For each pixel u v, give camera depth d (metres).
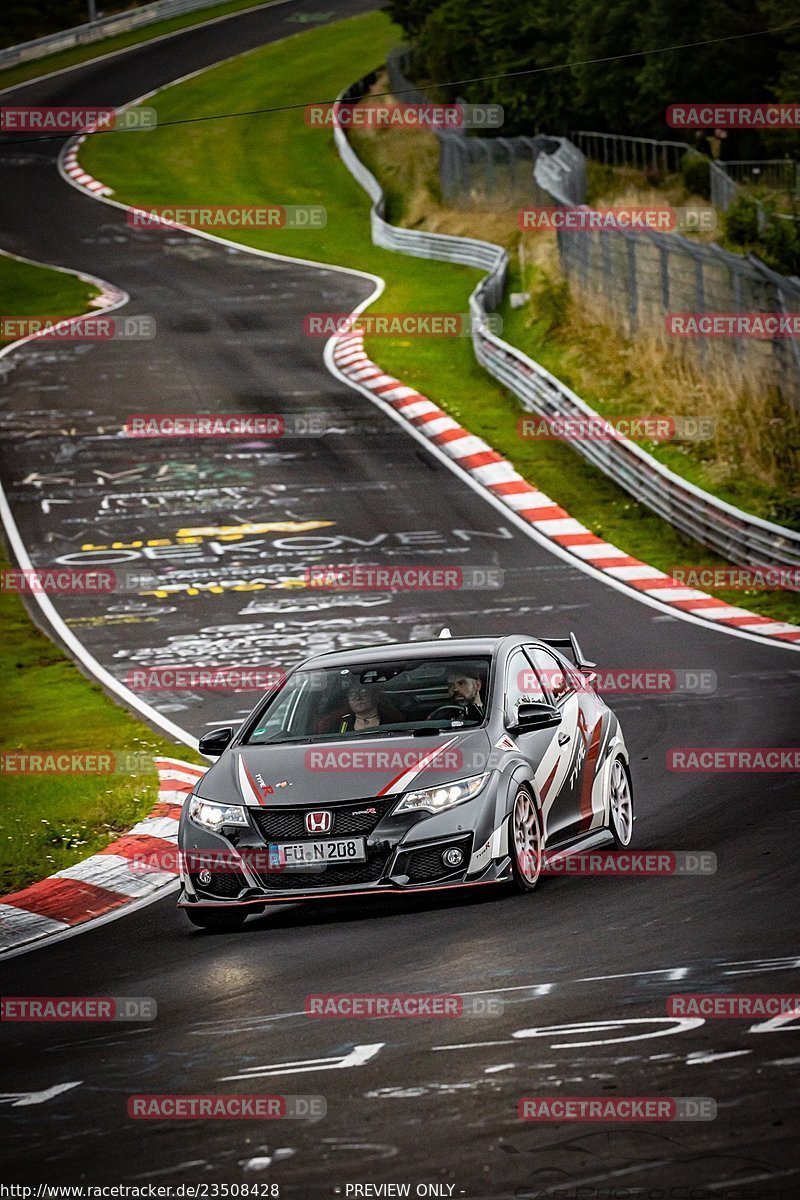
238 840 33.81
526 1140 19.23
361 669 38.59
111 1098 22.70
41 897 40.56
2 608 85.50
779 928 29.06
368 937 32.09
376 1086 21.89
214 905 34.03
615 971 27.05
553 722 35.88
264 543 94.19
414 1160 18.95
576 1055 22.38
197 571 89.56
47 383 139.62
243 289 177.75
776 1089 20.20
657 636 71.38
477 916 32.75
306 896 33.25
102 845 45.69
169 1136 20.66
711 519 88.12
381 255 193.50
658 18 163.00
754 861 35.28
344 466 109.88
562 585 82.62
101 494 106.81
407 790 33.53
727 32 158.75
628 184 178.12
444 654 38.56
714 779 46.19
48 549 96.19
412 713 36.78
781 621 73.56
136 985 30.39
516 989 26.44
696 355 114.62
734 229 127.25
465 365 136.12
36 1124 21.81
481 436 114.06
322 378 135.62
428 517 97.69
